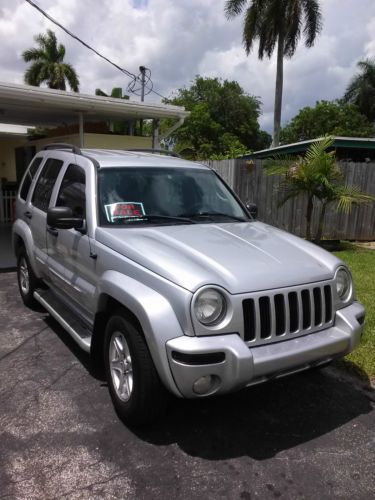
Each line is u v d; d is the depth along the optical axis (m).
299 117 46.50
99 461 2.88
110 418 3.37
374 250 10.38
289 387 3.95
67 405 3.53
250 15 25.39
